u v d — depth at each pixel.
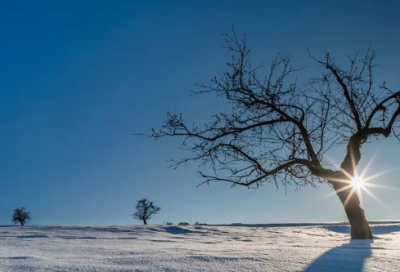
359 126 9.67
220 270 3.28
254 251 4.58
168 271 3.25
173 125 9.65
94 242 7.57
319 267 3.40
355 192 9.43
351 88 9.87
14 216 43.12
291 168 9.94
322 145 9.91
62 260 3.91
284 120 9.87
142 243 7.39
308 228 19.36
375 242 7.09
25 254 4.72
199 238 9.98
